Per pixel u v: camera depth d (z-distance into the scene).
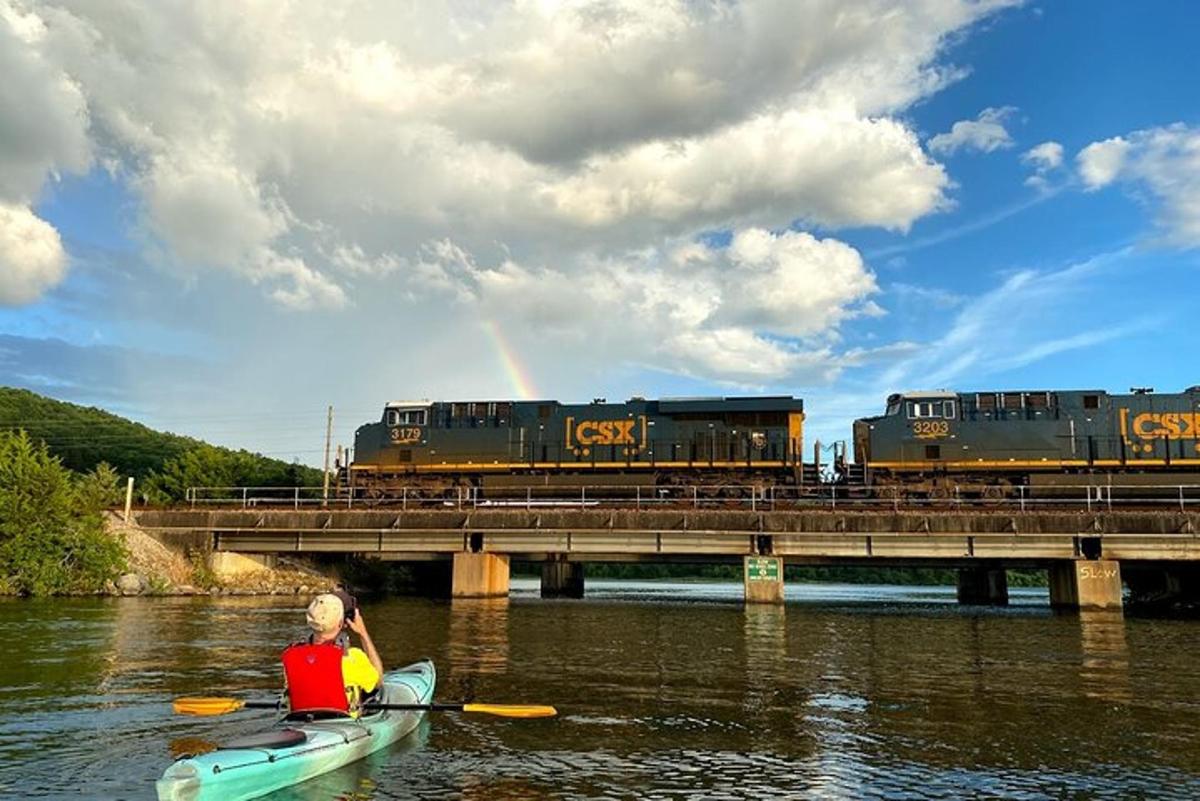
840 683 16.30
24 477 34.78
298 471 59.34
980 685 16.16
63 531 34.88
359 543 37.19
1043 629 27.09
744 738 11.74
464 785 9.35
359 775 9.70
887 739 11.76
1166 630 26.89
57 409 113.38
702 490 38.62
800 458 39.56
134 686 15.09
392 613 31.00
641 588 66.75
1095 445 37.22
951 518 32.62
